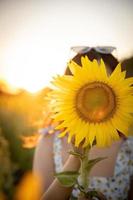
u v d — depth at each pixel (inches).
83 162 25.8
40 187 44.3
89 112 24.1
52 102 24.6
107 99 24.1
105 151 44.8
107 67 37.7
